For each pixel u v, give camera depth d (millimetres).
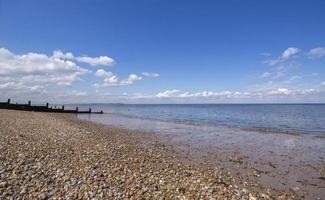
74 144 16234
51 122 30781
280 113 86062
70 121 36812
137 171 10789
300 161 14906
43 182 8156
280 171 12664
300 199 8977
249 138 24641
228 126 38000
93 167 10609
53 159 11383
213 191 8789
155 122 44656
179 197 7879
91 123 37219
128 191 8008
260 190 9742
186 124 40906
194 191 8594
